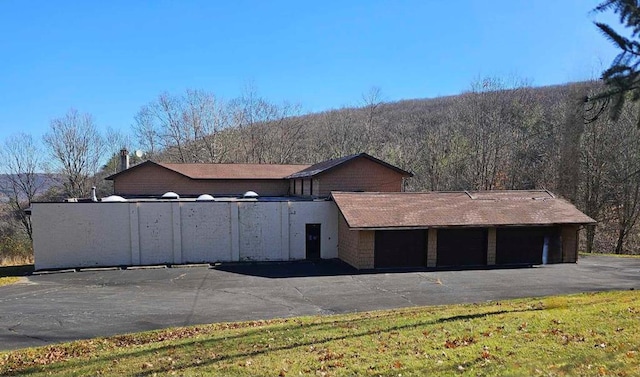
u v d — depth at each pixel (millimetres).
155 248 23609
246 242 24500
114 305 14570
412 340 8648
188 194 35094
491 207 24953
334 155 52906
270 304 14562
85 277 20281
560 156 36844
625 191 33031
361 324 10531
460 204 25047
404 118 68500
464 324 9711
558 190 37094
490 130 46000
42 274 21266
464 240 23594
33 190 50531
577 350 7414
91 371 7883
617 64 5000
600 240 37812
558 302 12641
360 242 22234
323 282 18578
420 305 14195
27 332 11633
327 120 60719
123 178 34656
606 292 15180
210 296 15906
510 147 45594
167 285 18156
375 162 30047
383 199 24875
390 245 22719
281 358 7965
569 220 24172
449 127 52188
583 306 11344
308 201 25125
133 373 7594
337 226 25422
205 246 24125
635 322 9008
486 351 7586
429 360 7328
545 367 6648
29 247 37312
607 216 35844
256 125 56156
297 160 56750
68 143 51000
